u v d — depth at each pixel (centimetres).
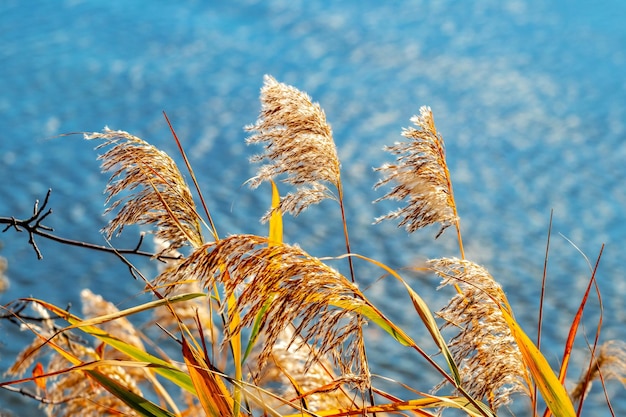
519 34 4812
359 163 2506
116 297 1559
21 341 1231
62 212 1945
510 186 2441
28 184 2112
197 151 2505
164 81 3391
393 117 3134
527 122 3134
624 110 3312
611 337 1546
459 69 3994
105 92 3141
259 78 3612
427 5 5619
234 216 1988
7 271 1616
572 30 4906
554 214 2222
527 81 3775
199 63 3775
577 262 1931
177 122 2811
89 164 2297
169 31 4391
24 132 2572
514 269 1877
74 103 2959
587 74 3919
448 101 3434
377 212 2109
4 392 1072
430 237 1997
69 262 1686
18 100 2939
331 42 4447
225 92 3300
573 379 1262
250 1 5322
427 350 1451
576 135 2972
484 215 2197
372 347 1449
